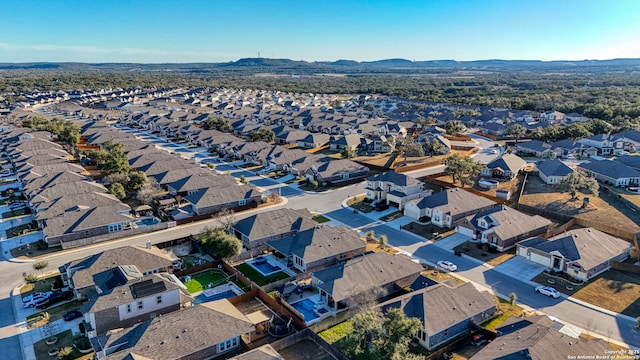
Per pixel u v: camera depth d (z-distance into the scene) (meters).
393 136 144.00
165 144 146.25
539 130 150.50
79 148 132.88
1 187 98.12
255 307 51.41
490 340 44.44
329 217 80.06
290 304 51.59
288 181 103.38
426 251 65.94
